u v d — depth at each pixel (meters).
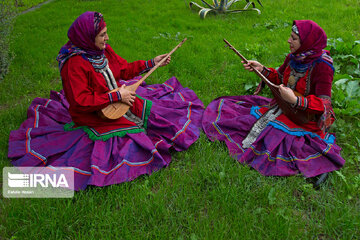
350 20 6.89
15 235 2.55
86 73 3.06
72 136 3.26
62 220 2.63
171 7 8.64
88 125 3.26
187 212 2.70
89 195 2.86
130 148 3.16
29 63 5.57
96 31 2.93
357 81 4.23
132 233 2.55
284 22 7.08
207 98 4.39
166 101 4.01
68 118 3.80
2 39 5.12
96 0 9.63
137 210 2.71
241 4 8.59
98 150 3.09
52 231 2.52
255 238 2.51
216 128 3.64
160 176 3.10
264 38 6.37
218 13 7.85
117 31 6.94
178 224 2.63
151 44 6.22
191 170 3.18
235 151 3.38
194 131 3.60
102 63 3.16
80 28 2.91
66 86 3.06
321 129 3.19
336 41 5.15
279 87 3.10
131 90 3.39
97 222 2.62
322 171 3.04
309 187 2.92
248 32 6.73
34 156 3.15
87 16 2.91
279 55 5.52
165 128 3.51
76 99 2.98
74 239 2.54
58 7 9.16
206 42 6.23
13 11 5.50
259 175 3.06
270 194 2.81
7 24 5.23
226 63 5.42
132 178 3.03
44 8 9.24
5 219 2.69
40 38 6.68
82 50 3.02
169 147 3.30
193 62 5.32
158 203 2.74
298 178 3.00
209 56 5.59
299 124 3.29
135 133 3.30
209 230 2.52
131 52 5.86
